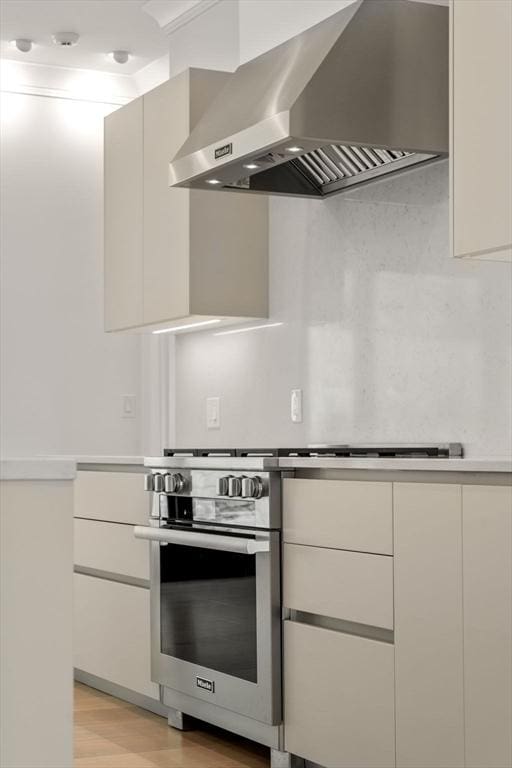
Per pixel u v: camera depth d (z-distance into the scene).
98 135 6.02
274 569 3.34
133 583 4.23
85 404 5.95
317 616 3.23
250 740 3.80
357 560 3.02
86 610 4.52
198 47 5.04
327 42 3.58
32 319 5.85
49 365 5.88
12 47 5.59
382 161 3.90
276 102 3.53
